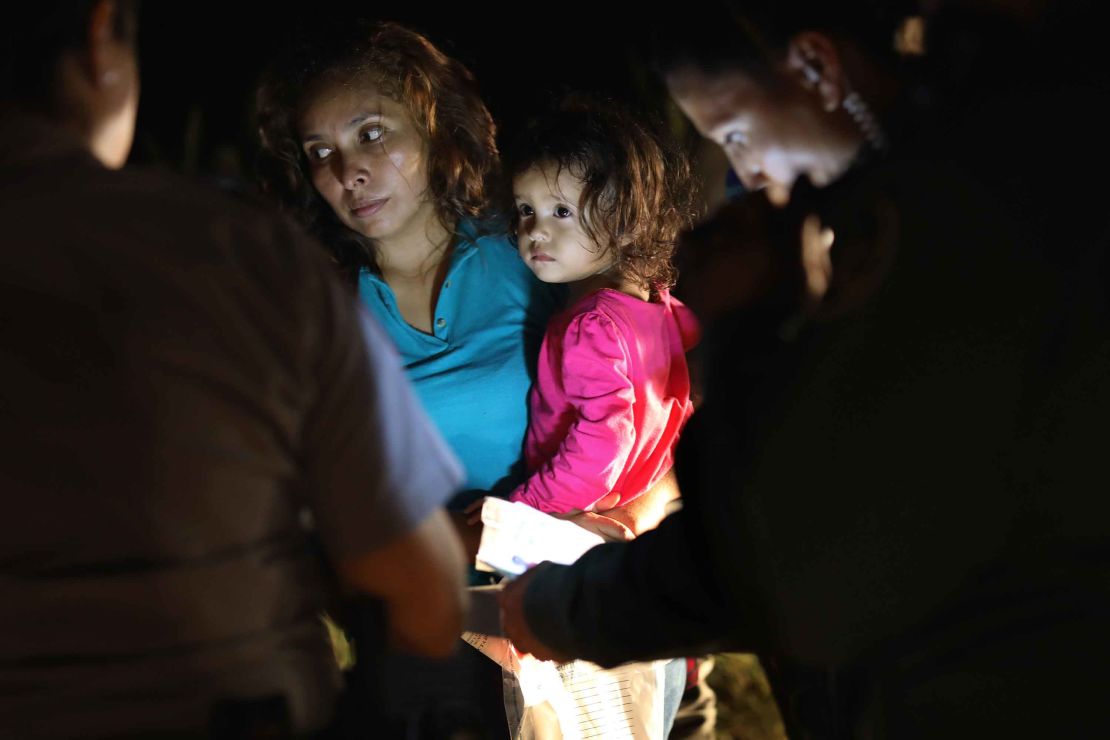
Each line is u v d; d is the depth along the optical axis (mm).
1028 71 1302
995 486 1282
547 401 2293
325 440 1369
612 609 1704
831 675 1396
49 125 1284
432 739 1811
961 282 1287
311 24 2350
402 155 2248
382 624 1486
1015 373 1271
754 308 1437
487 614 1878
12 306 1235
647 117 2389
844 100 1338
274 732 1332
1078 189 1269
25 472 1251
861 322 1324
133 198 1276
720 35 1351
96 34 1294
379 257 2350
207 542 1300
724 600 1594
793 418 1353
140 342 1247
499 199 2375
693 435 1518
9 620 1269
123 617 1280
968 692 1316
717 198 2428
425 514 1435
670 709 2363
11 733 1277
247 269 1288
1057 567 1282
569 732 2172
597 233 2248
